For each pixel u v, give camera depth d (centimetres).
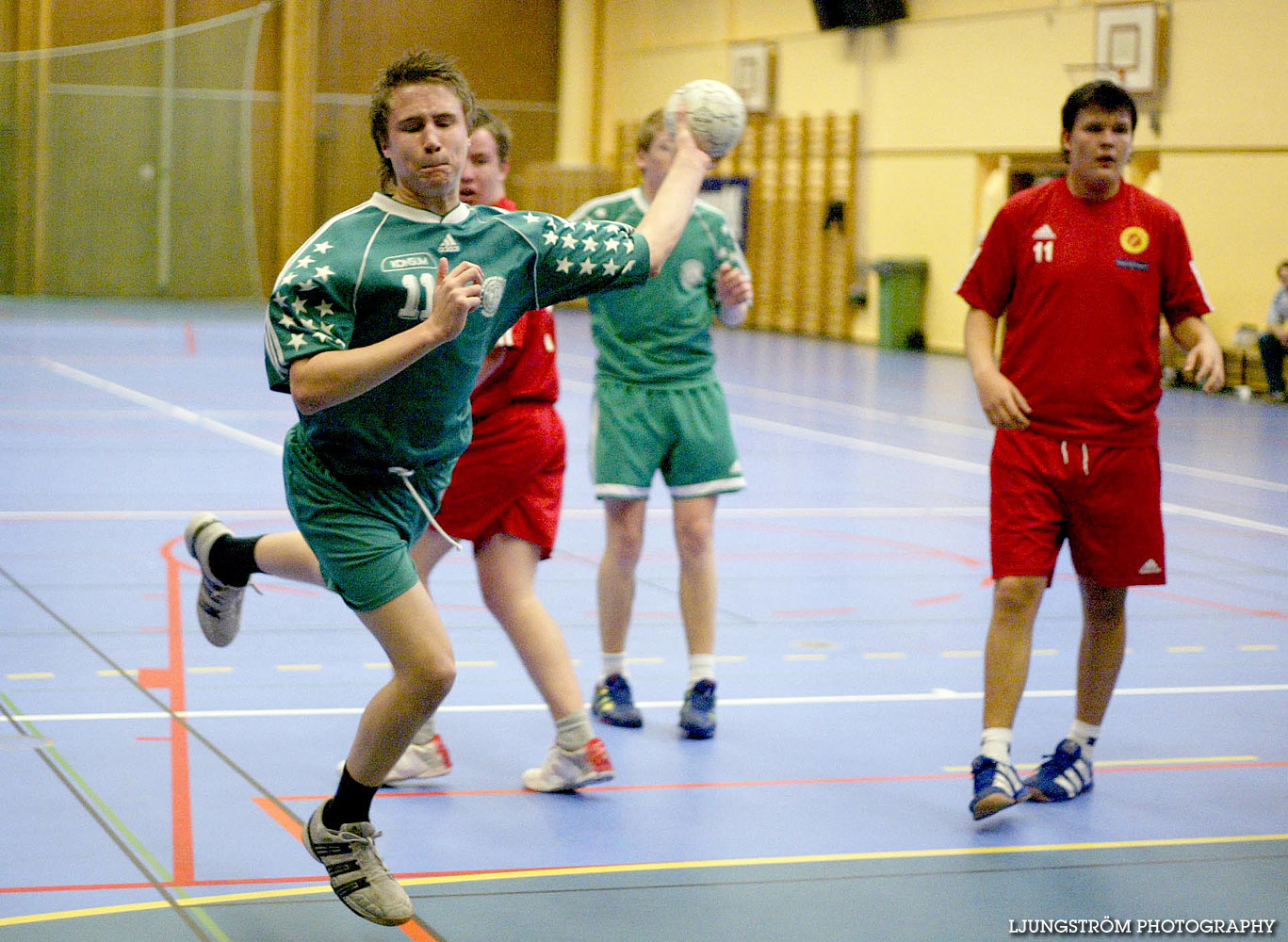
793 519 882
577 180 2631
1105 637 415
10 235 2519
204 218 2620
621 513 480
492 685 517
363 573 306
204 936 302
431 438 313
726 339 2252
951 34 2047
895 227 2178
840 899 333
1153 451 408
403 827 377
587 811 393
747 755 446
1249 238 1677
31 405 1273
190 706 474
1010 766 390
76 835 357
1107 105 396
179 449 1067
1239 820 394
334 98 2647
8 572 671
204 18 2569
